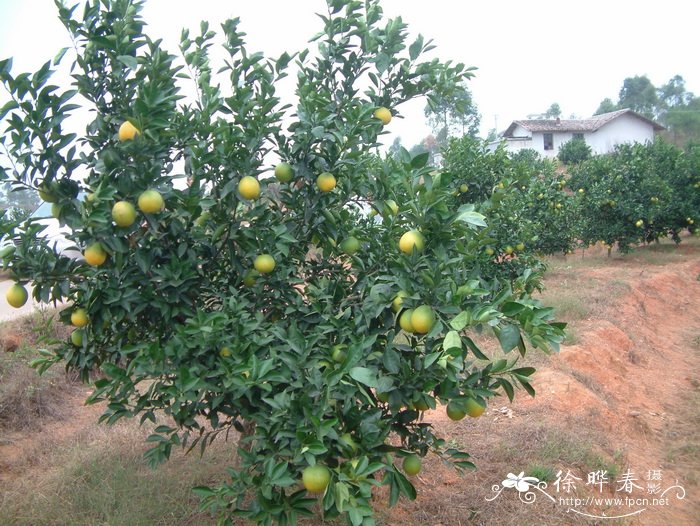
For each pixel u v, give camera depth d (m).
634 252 17.83
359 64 3.44
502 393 5.99
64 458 4.79
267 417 2.57
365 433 2.50
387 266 3.14
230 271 3.38
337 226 3.45
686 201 17.03
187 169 3.08
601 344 7.75
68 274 2.80
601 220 16.12
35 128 2.53
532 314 2.25
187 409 2.84
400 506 4.02
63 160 2.64
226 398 2.88
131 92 2.90
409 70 3.42
